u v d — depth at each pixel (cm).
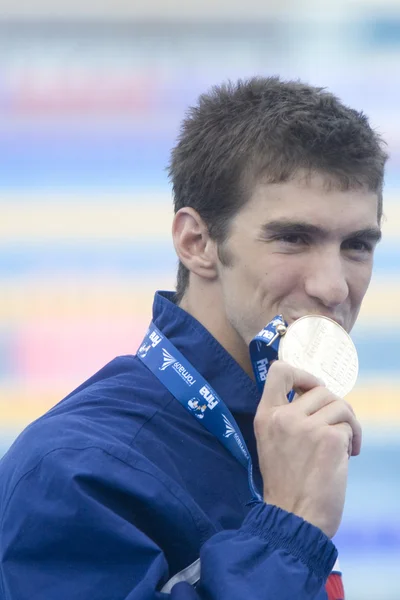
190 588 460
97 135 1841
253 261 539
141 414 532
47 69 1842
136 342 1730
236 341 569
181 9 1853
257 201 538
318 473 484
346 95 1862
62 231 1792
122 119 1847
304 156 525
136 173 1834
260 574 451
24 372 1678
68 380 1692
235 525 512
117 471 487
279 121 540
